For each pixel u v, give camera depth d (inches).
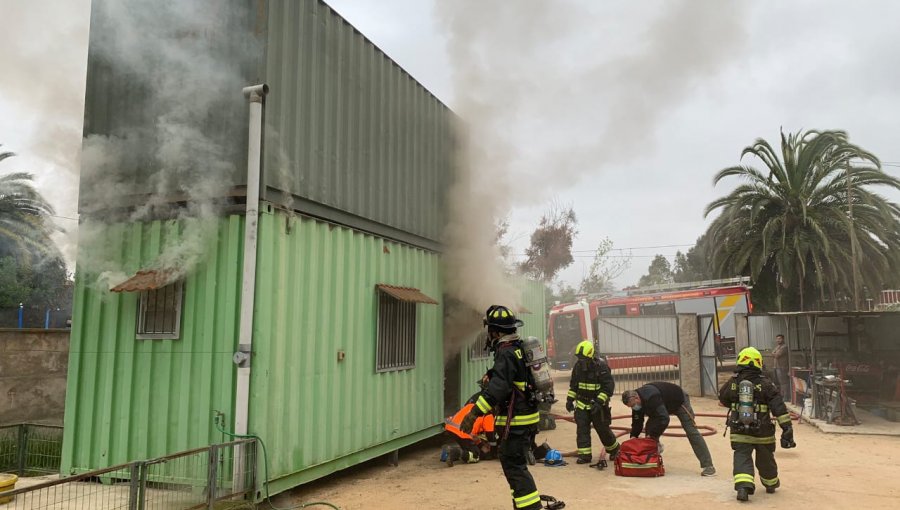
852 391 596.4
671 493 281.6
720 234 921.5
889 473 325.7
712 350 714.2
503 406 216.5
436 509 256.1
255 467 234.8
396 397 348.2
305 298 271.9
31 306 534.0
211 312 248.4
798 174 879.7
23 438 281.0
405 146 372.5
